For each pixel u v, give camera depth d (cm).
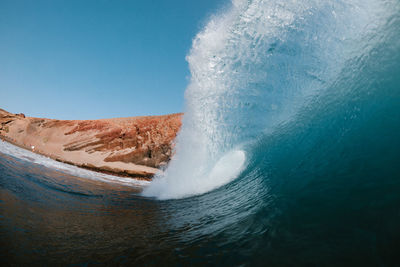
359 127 286
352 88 351
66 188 604
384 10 369
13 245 179
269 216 221
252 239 184
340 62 406
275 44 506
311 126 384
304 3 463
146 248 203
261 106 539
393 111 263
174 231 258
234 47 569
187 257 176
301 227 176
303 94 463
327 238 150
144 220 330
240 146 557
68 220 291
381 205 157
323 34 440
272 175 353
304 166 306
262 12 516
